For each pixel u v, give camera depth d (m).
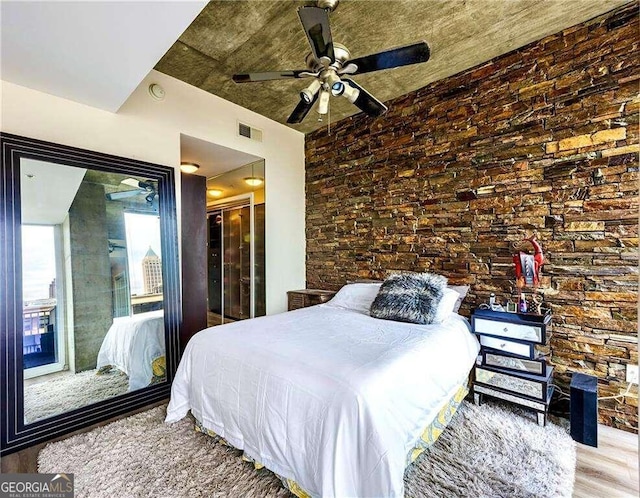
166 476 1.63
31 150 2.11
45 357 2.12
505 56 2.66
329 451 1.29
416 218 3.27
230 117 3.49
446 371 1.91
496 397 2.35
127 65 1.89
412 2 2.06
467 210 2.91
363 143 3.74
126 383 2.48
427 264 3.19
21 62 1.83
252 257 4.25
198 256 3.42
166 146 2.90
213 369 1.90
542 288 2.49
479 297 2.83
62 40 1.64
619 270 2.17
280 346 1.84
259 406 1.60
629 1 2.08
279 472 1.49
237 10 2.09
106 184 2.49
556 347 2.41
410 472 1.66
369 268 3.70
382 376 1.46
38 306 2.12
